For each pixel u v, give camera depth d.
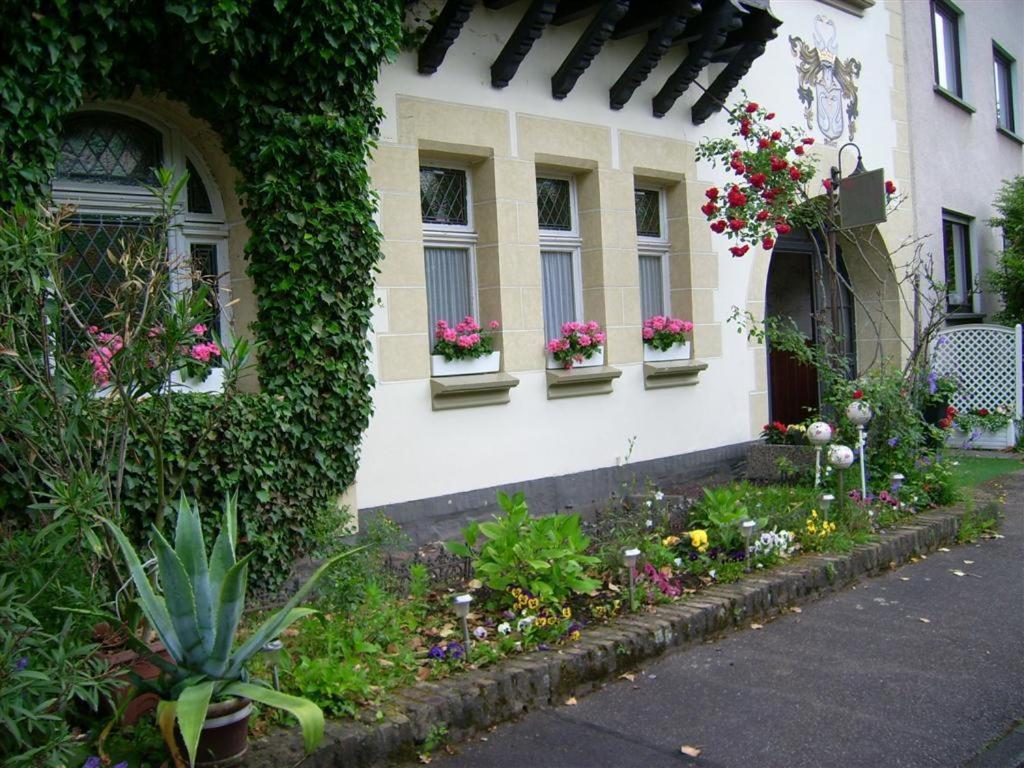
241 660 3.69
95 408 4.21
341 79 6.20
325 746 3.76
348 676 4.15
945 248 14.34
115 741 3.65
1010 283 14.17
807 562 6.58
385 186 7.05
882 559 7.08
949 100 14.06
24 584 3.74
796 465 9.34
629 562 5.48
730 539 6.51
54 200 5.67
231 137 6.11
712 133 9.76
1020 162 16.88
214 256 6.51
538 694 4.59
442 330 7.48
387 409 7.05
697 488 9.27
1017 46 16.97
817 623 5.88
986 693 4.77
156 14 5.46
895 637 5.60
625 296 8.84
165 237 4.40
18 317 4.04
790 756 4.08
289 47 6.00
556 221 8.70
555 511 8.18
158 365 4.21
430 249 7.77
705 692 4.78
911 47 13.11
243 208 6.25
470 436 7.58
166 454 5.44
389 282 7.07
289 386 6.16
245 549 5.90
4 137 4.95
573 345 8.32
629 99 8.88
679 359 9.42
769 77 10.45
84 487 3.81
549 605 5.28
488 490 7.69
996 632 5.69
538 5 7.35
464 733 4.25
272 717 3.97
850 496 7.75
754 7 8.86
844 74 11.66
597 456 8.59
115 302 4.18
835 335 8.75
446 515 7.40
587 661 4.82
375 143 6.56
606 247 8.66
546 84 8.20
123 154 6.16
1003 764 4.02
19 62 4.93
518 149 7.96
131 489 5.27
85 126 5.99
